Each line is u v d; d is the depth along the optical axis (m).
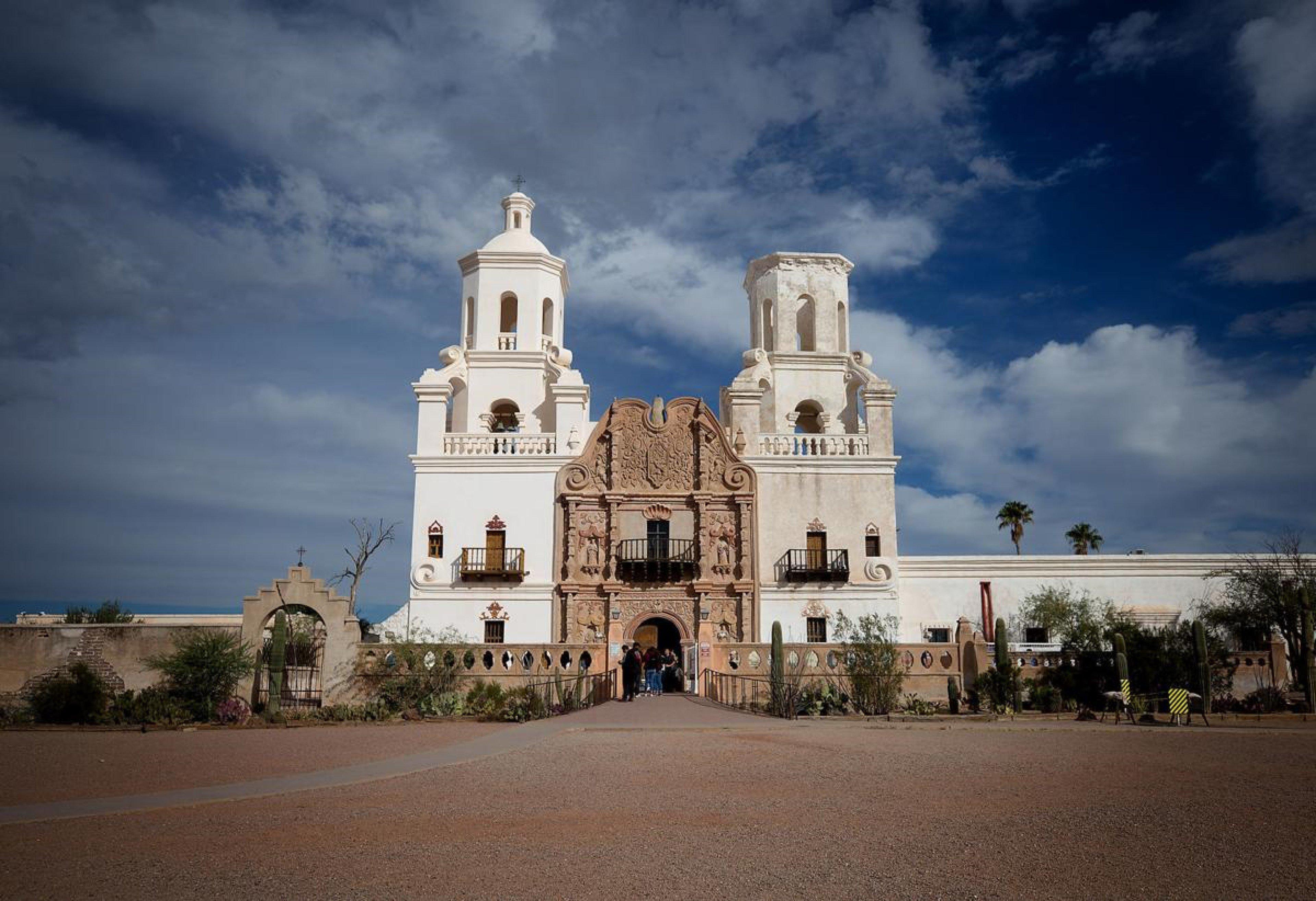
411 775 15.31
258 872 9.28
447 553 40.59
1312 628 30.81
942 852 9.99
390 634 37.75
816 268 48.94
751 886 8.77
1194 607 42.91
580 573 40.62
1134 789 13.82
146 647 30.36
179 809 12.45
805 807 12.30
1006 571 43.28
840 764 16.39
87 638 30.45
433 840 10.55
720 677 33.34
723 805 12.44
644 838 10.57
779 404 47.00
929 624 42.59
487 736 21.66
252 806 12.66
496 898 8.45
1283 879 9.05
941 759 17.14
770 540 41.44
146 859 9.80
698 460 41.84
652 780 14.54
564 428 42.47
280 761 17.30
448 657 30.75
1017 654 33.34
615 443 41.66
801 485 41.97
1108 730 23.42
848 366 47.78
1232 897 8.54
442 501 41.06
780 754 17.73
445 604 40.16
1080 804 12.59
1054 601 42.12
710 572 40.75
